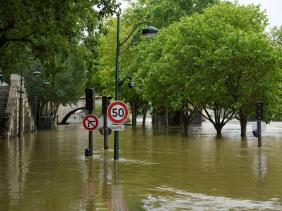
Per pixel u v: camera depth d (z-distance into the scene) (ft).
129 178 57.62
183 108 162.71
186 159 79.36
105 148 97.09
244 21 151.23
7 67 110.83
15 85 158.10
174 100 157.79
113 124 71.77
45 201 42.98
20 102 154.81
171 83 153.99
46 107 260.62
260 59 134.62
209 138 137.80
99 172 62.85
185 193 47.78
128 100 232.73
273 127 237.04
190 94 146.00
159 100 168.76
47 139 136.05
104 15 83.25
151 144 113.39
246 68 136.46
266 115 141.38
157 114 213.87
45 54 99.19
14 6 74.59
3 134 143.23
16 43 106.73
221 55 135.44
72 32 89.35
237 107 136.56
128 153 90.07
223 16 151.12
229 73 137.80
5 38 93.20
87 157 82.23
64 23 83.25
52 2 73.87
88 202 42.65
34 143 119.24
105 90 234.79
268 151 94.43
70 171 63.77
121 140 128.36
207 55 138.72
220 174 61.52
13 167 68.39
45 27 83.05
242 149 99.09
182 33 148.05
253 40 135.03
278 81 142.20
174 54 149.07
